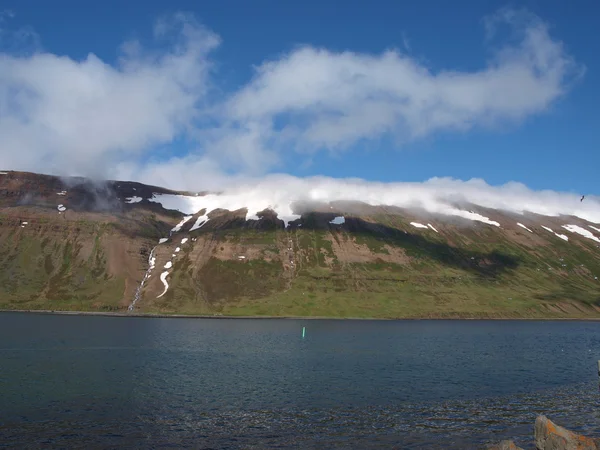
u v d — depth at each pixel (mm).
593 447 36250
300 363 82250
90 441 40844
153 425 45656
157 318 175875
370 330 149125
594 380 71188
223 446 40469
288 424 46750
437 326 168500
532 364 85938
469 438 43250
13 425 44281
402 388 63250
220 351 94438
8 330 118688
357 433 44281
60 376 65625
